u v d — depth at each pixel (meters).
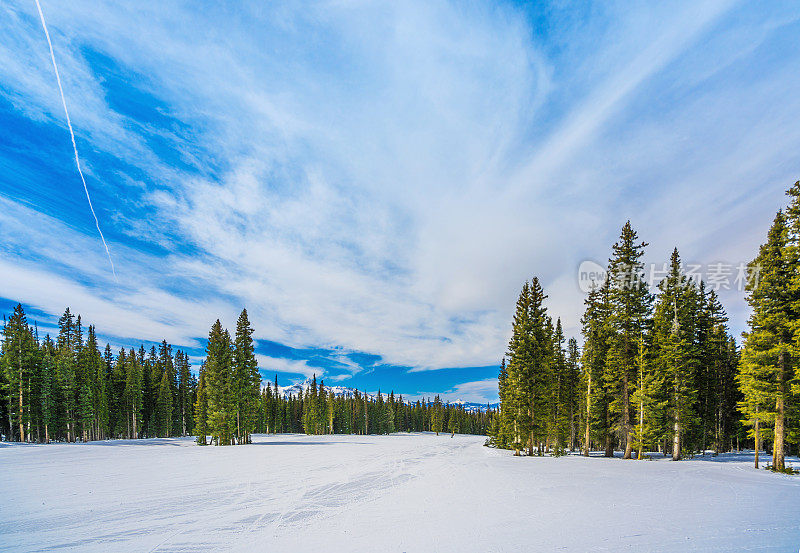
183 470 20.89
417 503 11.89
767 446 37.25
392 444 52.34
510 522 9.29
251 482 16.61
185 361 88.69
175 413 79.12
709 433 38.09
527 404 34.75
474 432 165.75
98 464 23.88
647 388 29.55
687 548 7.08
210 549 7.72
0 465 23.36
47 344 60.88
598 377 35.16
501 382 55.28
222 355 50.53
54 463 24.41
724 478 17.75
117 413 68.19
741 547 7.14
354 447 43.75
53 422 54.50
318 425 102.69
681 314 30.83
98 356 66.69
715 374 36.44
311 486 15.49
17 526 9.67
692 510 10.55
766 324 23.41
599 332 34.78
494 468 21.98
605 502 11.80
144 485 15.82
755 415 23.33
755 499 12.30
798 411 22.09
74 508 11.62
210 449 38.97
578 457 32.06
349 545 7.69
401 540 7.93
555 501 11.97
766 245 24.23
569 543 7.46
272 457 29.42
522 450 34.66
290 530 9.00
